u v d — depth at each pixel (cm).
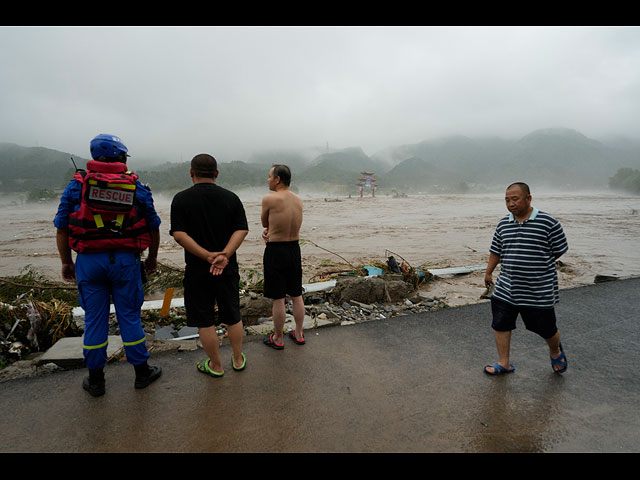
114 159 297
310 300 661
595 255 1248
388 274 788
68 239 294
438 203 6706
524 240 322
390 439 256
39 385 325
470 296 761
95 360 299
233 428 266
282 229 383
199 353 399
